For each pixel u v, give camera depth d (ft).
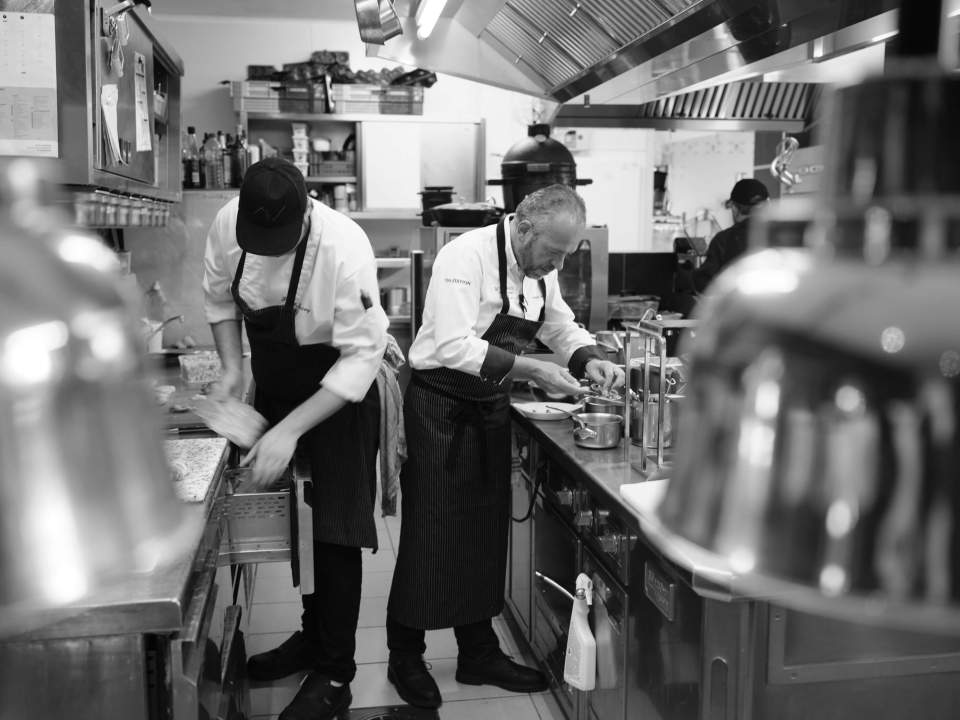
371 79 19.07
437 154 20.54
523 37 10.91
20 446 1.61
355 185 19.56
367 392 8.97
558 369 8.83
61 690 4.69
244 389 10.75
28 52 6.82
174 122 12.89
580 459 8.09
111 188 7.88
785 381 1.65
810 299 1.65
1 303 1.63
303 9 18.43
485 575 9.56
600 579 7.86
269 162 7.57
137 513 1.74
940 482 1.57
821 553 1.62
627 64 9.19
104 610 4.56
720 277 1.87
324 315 8.26
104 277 1.81
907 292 1.58
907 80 1.60
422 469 9.30
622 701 7.39
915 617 1.58
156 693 4.85
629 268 17.89
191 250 14.60
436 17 10.20
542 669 10.04
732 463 1.71
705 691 5.85
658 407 7.50
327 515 8.73
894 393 1.56
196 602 5.46
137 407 1.81
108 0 7.72
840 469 1.60
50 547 1.62
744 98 14.07
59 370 1.64
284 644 10.28
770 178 18.10
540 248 8.72
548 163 12.50
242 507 7.08
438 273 9.01
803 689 5.84
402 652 9.75
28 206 1.83
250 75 18.75
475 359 8.63
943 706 6.01
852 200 1.65
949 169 1.58
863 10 6.58
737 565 1.69
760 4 6.64
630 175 19.86
